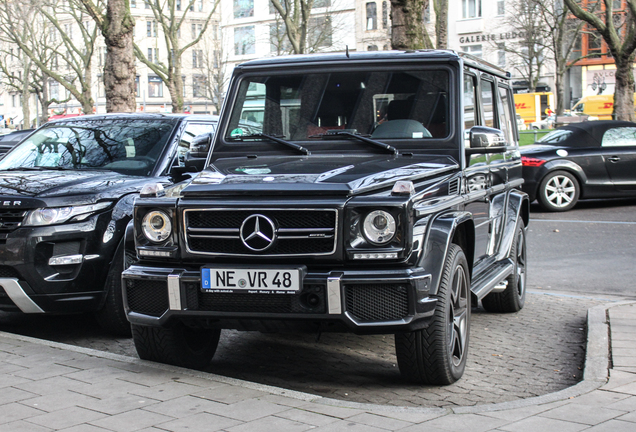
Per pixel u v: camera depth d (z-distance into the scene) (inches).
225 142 216.1
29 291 222.4
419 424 144.4
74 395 161.9
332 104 214.7
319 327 168.7
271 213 164.9
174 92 1384.1
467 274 192.4
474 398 178.7
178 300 169.5
